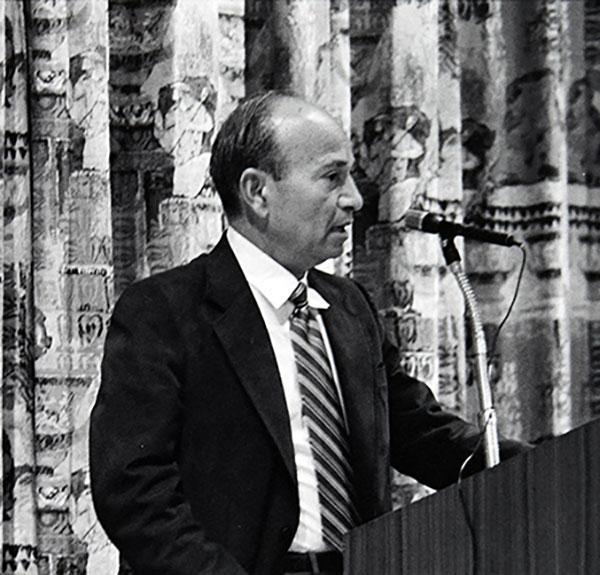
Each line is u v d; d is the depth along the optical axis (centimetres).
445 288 823
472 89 856
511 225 852
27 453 689
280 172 545
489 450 509
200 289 548
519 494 415
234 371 532
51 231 702
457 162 830
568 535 404
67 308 706
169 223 738
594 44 862
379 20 822
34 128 706
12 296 692
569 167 865
